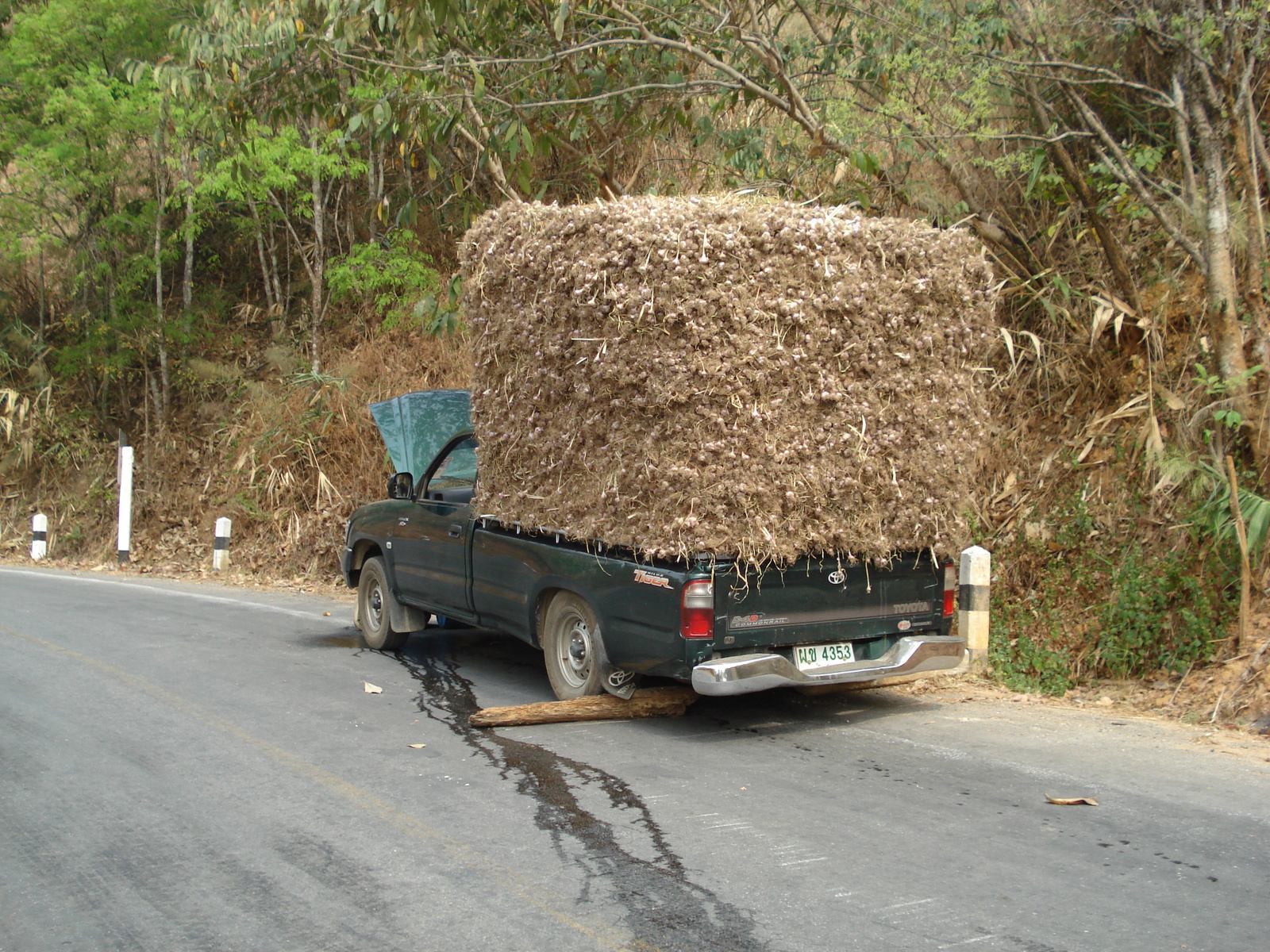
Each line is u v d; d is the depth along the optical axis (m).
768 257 5.60
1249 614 6.68
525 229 6.30
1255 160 7.82
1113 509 8.19
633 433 5.73
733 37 9.20
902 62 8.45
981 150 9.57
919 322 6.00
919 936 3.38
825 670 5.91
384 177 17.88
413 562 8.27
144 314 17.70
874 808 4.65
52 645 8.48
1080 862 4.01
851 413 5.82
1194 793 4.86
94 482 18.25
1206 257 7.55
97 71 16.25
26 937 3.43
